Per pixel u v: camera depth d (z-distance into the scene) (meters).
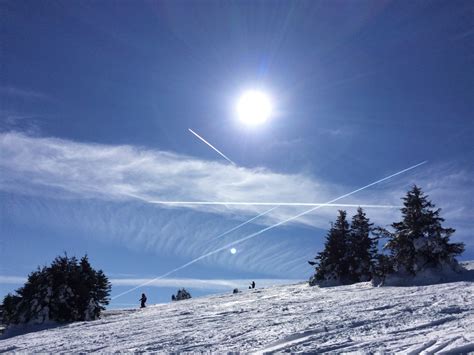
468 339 7.81
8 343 17.22
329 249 37.00
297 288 35.09
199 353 9.75
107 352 11.38
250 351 9.34
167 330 15.38
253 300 26.02
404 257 26.88
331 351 8.22
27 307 32.00
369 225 37.19
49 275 33.00
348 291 24.77
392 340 8.59
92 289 34.91
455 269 26.05
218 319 17.31
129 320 21.95
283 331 11.66
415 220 27.38
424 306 13.30
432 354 7.09
